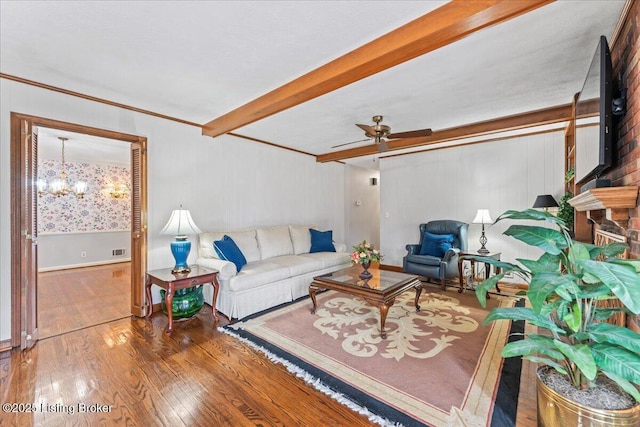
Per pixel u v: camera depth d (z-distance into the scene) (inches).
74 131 113.2
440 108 128.6
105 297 154.0
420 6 65.4
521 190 172.1
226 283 127.1
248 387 77.2
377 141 141.6
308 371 84.0
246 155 178.1
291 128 159.5
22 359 90.9
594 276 49.9
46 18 69.1
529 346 55.1
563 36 76.6
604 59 66.6
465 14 62.5
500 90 110.2
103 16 68.5
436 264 163.3
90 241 241.9
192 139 150.3
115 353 94.7
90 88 108.1
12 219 98.5
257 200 184.7
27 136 100.8
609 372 48.0
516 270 62.1
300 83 99.0
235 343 101.9
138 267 128.0
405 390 75.0
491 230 182.7
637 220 58.3
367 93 112.7
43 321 121.0
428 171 208.5
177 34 75.6
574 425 49.9
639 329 58.3
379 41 77.5
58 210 229.0
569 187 146.4
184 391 75.5
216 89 109.0
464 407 68.3
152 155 134.6
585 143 86.7
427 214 209.2
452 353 93.0
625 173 67.5
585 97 86.2
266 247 169.8
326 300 149.6
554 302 57.9
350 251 254.1
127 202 265.3
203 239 146.6
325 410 68.7
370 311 132.1
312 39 77.9
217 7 65.2
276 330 112.1
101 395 73.8
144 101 120.6
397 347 97.3
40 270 216.7
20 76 98.7
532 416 65.0
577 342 59.6
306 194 221.1
